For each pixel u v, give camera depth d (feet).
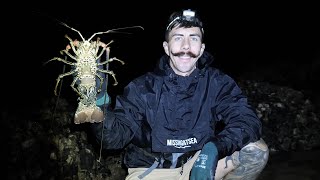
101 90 2.64
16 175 4.14
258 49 10.79
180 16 2.94
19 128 4.65
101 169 4.56
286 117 6.39
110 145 2.83
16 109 5.06
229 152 2.82
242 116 2.92
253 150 3.16
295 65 9.51
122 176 4.57
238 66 9.82
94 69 2.56
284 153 5.37
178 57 2.90
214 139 2.81
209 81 3.02
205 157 2.71
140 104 2.96
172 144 2.95
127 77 7.61
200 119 2.98
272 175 4.46
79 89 2.55
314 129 6.10
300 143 5.72
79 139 4.82
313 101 7.27
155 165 3.06
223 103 2.99
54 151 4.47
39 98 5.50
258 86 7.75
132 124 2.92
